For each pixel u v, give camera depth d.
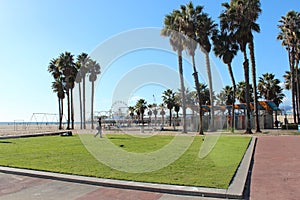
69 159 9.58
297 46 32.62
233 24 25.73
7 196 5.45
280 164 8.59
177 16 25.14
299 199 4.96
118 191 5.71
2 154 11.03
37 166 8.16
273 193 5.36
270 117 34.75
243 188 5.53
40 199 5.23
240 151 11.41
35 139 19.91
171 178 6.49
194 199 5.13
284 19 32.56
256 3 24.88
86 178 6.57
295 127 30.75
